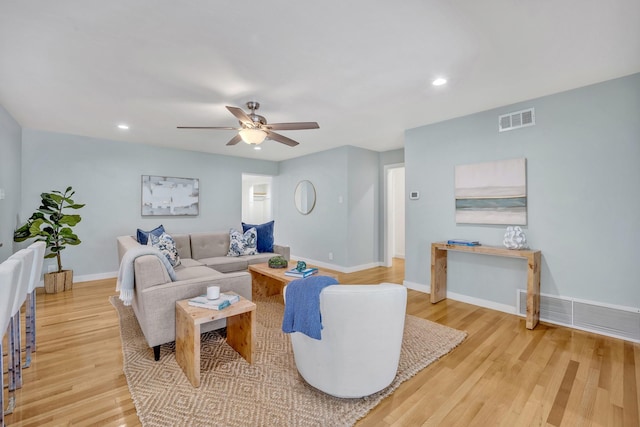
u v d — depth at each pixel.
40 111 3.34
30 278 2.02
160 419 1.59
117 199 4.82
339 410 1.67
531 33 1.90
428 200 3.92
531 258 2.80
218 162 5.95
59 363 2.16
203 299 2.13
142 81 2.57
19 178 3.93
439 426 1.56
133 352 2.31
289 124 2.84
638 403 1.74
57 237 3.91
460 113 3.46
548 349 2.40
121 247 3.44
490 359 2.25
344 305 1.59
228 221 6.09
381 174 5.80
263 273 3.34
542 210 2.99
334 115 3.51
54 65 2.28
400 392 1.84
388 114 3.49
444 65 2.32
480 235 3.45
